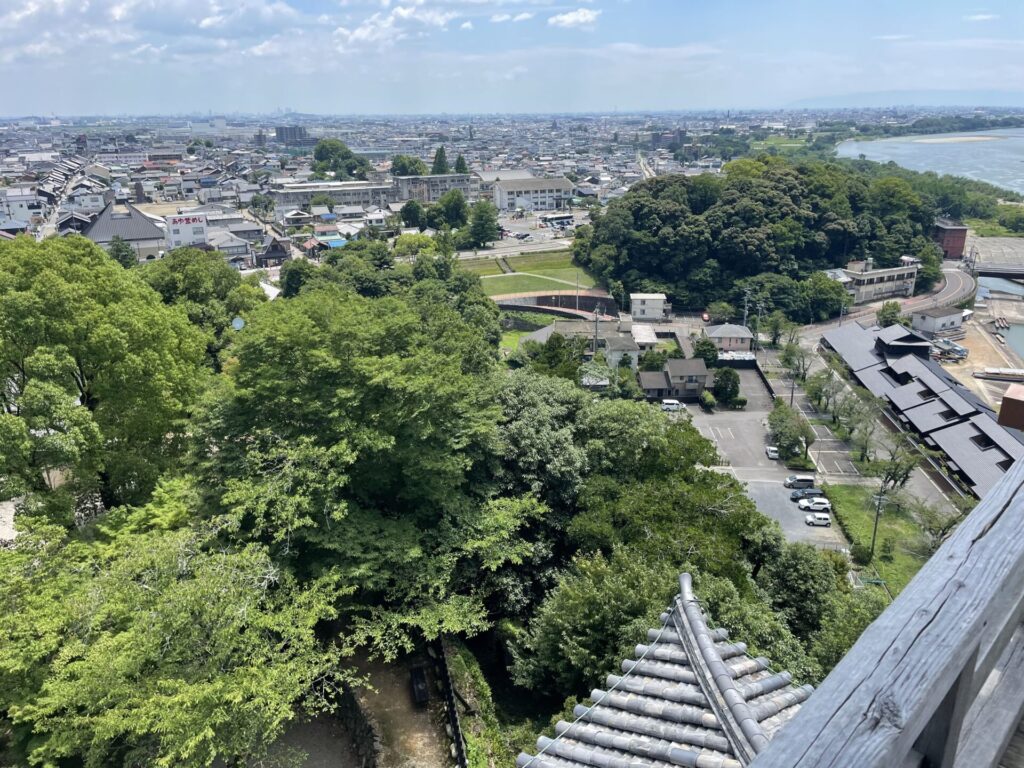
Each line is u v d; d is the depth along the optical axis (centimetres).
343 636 1525
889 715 235
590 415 2266
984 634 268
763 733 610
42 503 1759
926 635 256
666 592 1466
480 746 1463
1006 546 287
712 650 727
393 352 1944
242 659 1309
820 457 4134
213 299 4419
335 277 5959
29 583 1332
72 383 2056
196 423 1833
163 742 1126
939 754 272
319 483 1552
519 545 1841
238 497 1505
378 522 1684
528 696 1778
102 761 1262
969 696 266
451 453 1881
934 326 6488
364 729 1562
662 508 1948
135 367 2042
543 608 1691
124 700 1163
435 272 6738
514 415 2220
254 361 1750
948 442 3950
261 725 1264
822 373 4931
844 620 1709
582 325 6391
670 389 5053
